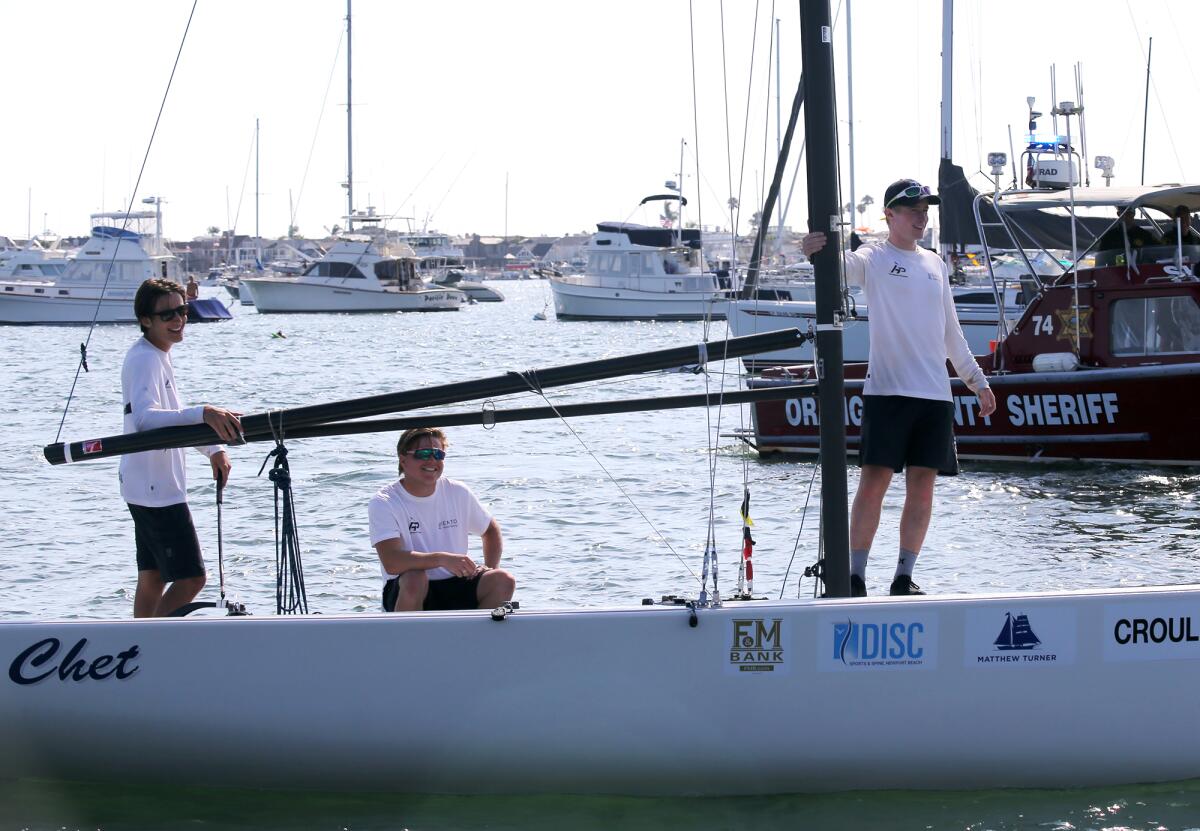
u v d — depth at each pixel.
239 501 33.75
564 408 14.59
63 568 26.02
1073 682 13.48
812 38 14.22
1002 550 26.92
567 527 29.92
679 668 13.23
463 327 153.50
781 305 73.94
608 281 157.75
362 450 42.81
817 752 13.40
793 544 27.75
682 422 52.03
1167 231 39.72
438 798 13.57
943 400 16.58
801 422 41.81
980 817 13.20
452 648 13.21
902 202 16.34
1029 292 65.12
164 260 153.12
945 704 13.40
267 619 13.23
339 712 13.24
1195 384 36.91
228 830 12.95
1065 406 38.78
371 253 189.25
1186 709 13.63
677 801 13.54
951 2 59.91
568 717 13.26
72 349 111.69
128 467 15.98
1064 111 43.75
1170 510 31.55
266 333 143.88
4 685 13.21
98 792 13.61
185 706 13.26
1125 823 13.05
